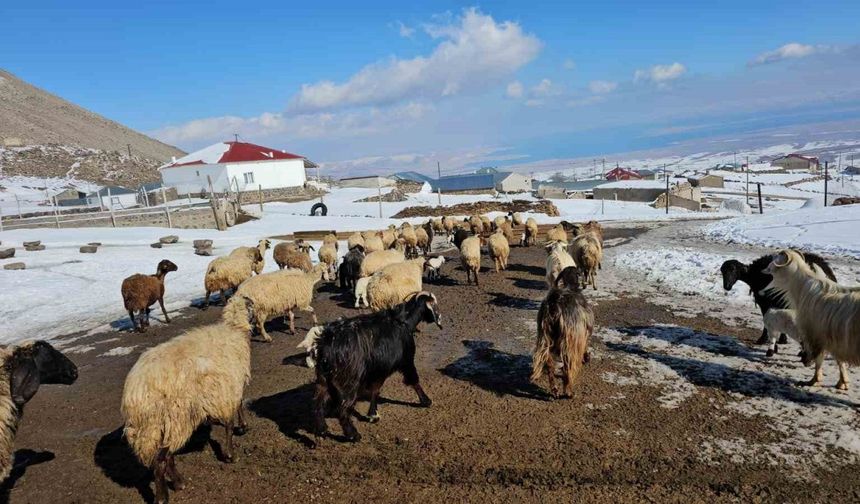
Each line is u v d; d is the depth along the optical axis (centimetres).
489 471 511
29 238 2303
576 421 595
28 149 9338
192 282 1548
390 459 543
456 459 535
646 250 1769
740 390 645
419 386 654
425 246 2047
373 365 582
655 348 811
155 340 1025
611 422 588
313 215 3628
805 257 789
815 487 457
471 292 1297
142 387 466
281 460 553
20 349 517
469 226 2448
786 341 805
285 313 1002
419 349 880
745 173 11206
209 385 501
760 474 479
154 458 471
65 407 730
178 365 484
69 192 6494
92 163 9344
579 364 648
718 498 453
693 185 6384
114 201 5219
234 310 589
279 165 5659
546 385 700
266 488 508
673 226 2759
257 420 646
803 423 559
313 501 486
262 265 1428
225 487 512
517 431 581
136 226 2923
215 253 1995
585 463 513
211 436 608
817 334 612
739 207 4206
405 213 3709
